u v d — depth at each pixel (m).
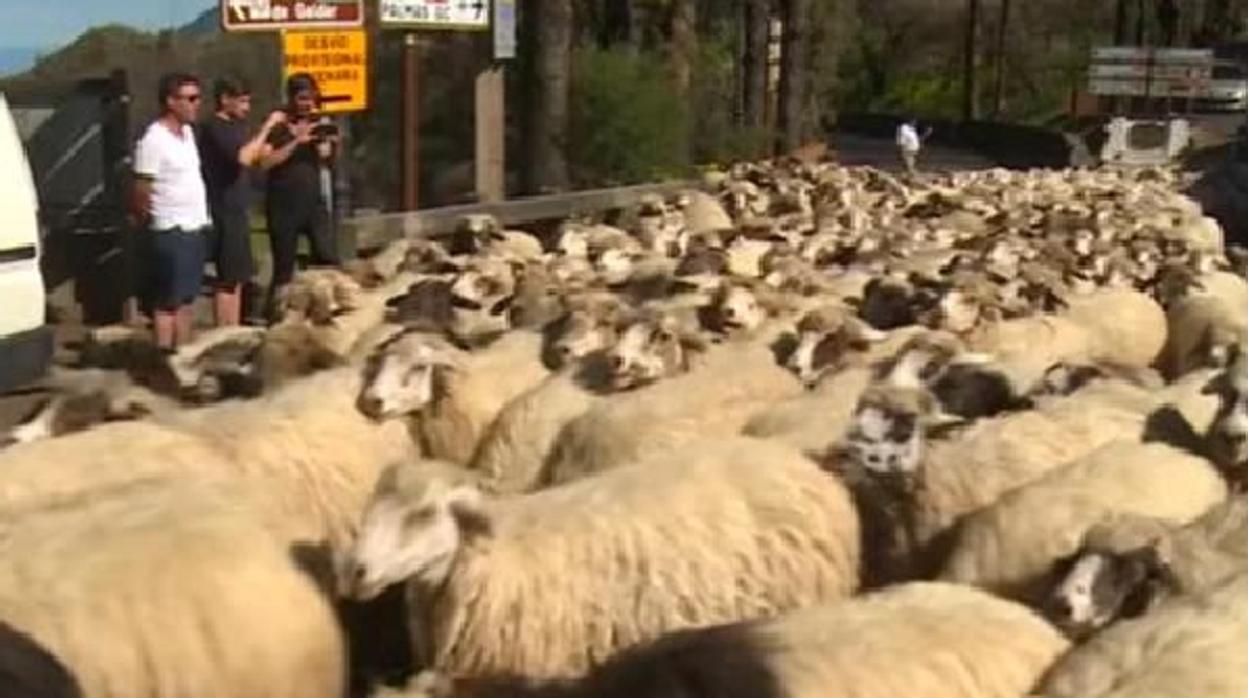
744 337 14.31
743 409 11.45
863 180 36.62
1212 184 45.56
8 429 12.23
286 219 19.52
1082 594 8.09
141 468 9.40
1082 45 118.00
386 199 33.91
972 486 9.91
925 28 119.94
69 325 20.34
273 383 12.28
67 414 11.03
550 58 31.95
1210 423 10.83
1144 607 8.07
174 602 7.31
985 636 7.28
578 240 21.56
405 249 19.69
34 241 14.18
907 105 115.12
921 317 15.65
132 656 7.14
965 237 23.81
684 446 9.75
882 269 19.23
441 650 8.37
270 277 21.58
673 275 17.69
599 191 31.23
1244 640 7.14
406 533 8.13
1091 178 42.59
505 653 8.34
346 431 10.44
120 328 17.25
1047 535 8.97
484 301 16.56
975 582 9.08
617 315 13.44
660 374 12.30
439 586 8.31
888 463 9.70
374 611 8.84
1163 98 78.38
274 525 8.20
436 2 24.53
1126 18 107.12
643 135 36.78
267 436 10.08
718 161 48.41
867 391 10.37
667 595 8.62
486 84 28.22
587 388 12.14
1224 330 16.80
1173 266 20.42
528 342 13.12
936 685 7.01
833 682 6.89
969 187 36.41
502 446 11.47
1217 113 85.56
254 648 7.45
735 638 7.04
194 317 19.88
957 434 10.33
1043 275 18.56
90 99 21.14
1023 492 9.30
